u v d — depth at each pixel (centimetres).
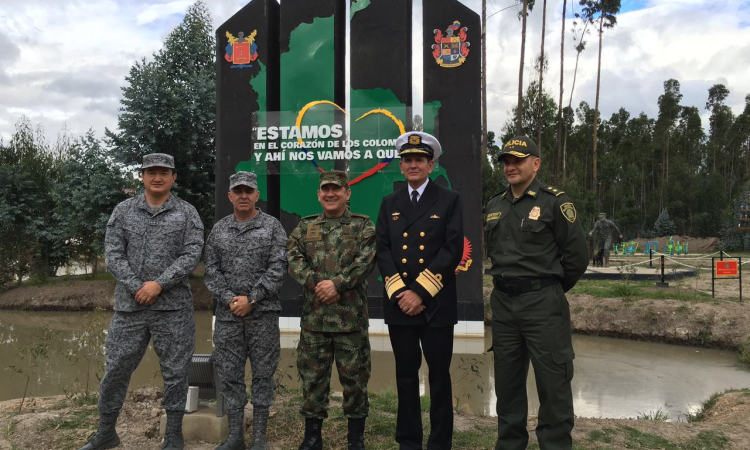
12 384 673
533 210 308
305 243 349
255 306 337
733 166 5578
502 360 317
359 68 966
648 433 385
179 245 345
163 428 363
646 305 970
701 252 3184
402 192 339
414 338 321
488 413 546
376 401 473
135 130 1427
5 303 1489
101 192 1432
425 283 307
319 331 332
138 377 723
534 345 301
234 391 338
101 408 336
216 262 353
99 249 1503
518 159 309
